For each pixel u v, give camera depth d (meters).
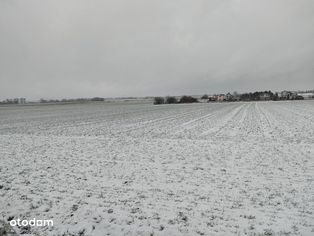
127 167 9.09
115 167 9.11
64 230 4.80
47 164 9.70
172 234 4.64
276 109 41.19
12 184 7.43
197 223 5.00
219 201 5.99
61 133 18.81
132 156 10.84
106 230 4.80
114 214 5.43
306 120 23.03
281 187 6.77
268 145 12.45
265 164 9.05
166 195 6.42
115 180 7.65
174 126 21.83
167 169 8.76
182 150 11.88
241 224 4.92
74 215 5.40
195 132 17.84
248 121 24.00
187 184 7.21
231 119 26.48
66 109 60.56
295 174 7.82
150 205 5.85
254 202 5.88
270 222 4.96
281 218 5.11
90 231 4.77
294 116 27.39
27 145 13.98
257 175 7.84
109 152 11.73
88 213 5.48
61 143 14.44
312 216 5.16
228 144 13.09
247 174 7.98
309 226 4.79
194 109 48.94
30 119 32.69
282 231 4.64
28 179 7.88
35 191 6.83
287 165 8.84
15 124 26.53
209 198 6.18
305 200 5.90
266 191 6.52
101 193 6.62
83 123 26.17
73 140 15.45
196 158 10.27
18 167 9.34
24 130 21.17
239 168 8.66
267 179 7.45
